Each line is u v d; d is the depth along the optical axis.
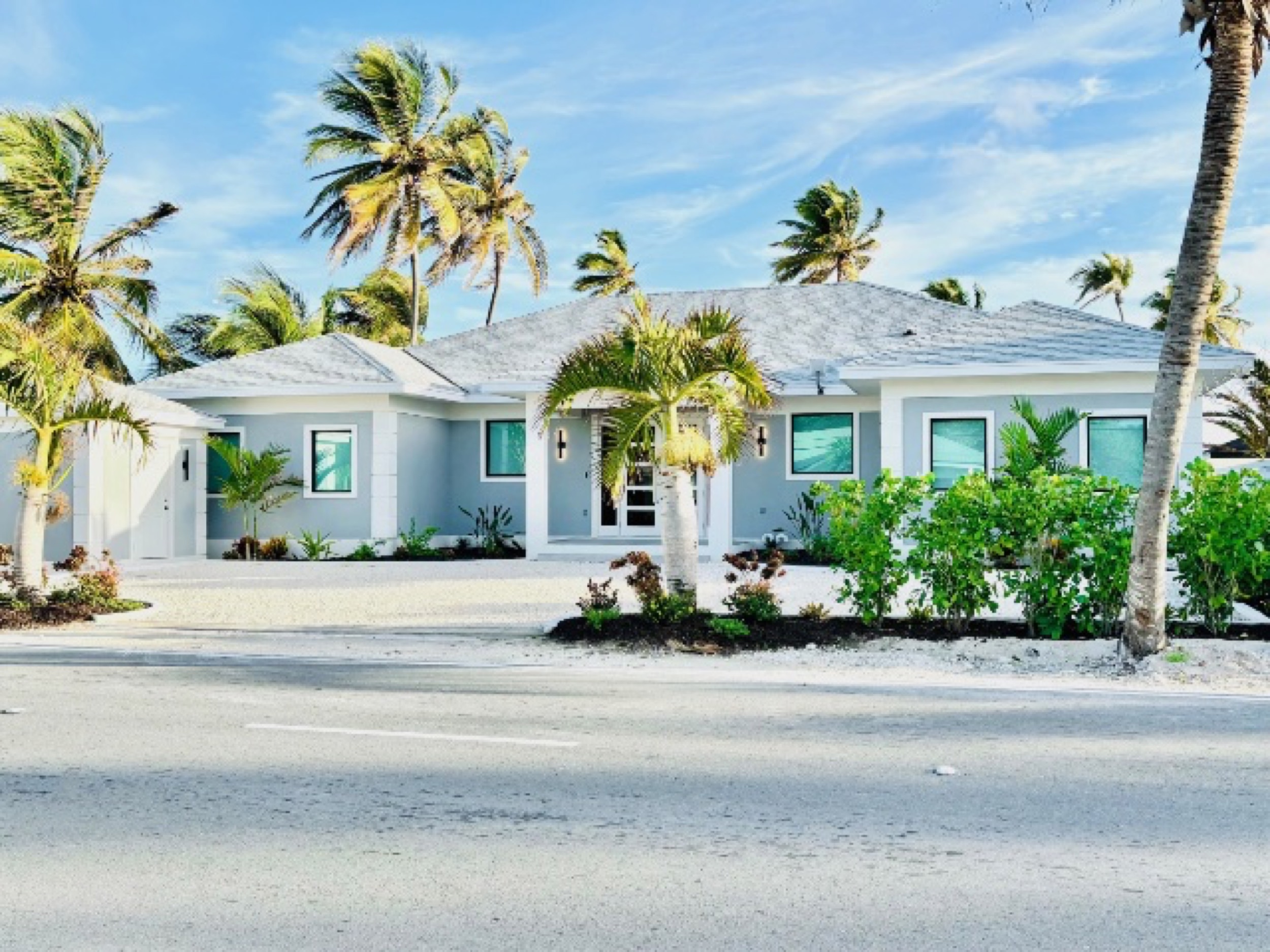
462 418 24.44
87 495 20.38
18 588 13.37
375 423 22.36
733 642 10.75
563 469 23.59
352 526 22.45
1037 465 15.95
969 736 7.11
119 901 4.24
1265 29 9.05
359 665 10.20
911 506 11.02
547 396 12.03
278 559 22.41
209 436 22.73
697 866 4.61
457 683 9.17
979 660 9.95
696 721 7.60
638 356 11.42
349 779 6.04
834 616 11.59
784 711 7.94
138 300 32.56
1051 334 18.78
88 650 11.16
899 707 8.10
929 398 18.41
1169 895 4.26
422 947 3.79
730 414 12.11
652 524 23.38
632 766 6.31
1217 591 10.23
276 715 7.82
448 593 15.30
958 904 4.17
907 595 12.95
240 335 39.84
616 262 54.19
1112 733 7.16
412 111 36.06
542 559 21.12
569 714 7.86
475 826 5.19
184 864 4.67
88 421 14.13
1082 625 10.48
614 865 4.62
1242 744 6.84
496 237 43.09
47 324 29.94
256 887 4.38
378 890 4.34
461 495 24.38
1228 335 50.00
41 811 5.45
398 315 45.91
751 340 22.20
